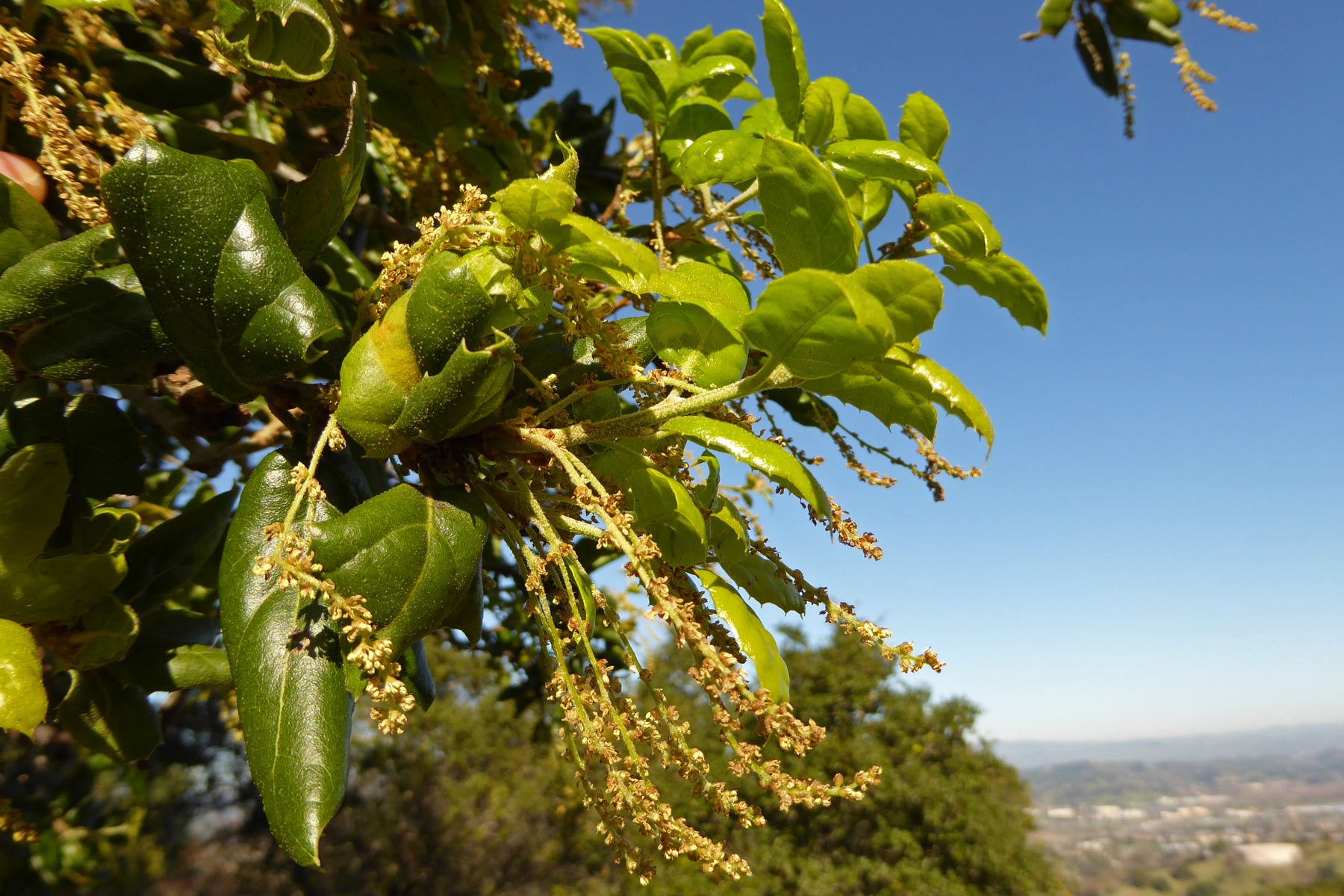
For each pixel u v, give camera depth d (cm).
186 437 27
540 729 51
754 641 15
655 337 16
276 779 12
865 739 242
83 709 19
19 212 15
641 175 31
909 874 216
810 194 14
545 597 14
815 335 14
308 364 14
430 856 208
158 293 14
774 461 14
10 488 15
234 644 13
